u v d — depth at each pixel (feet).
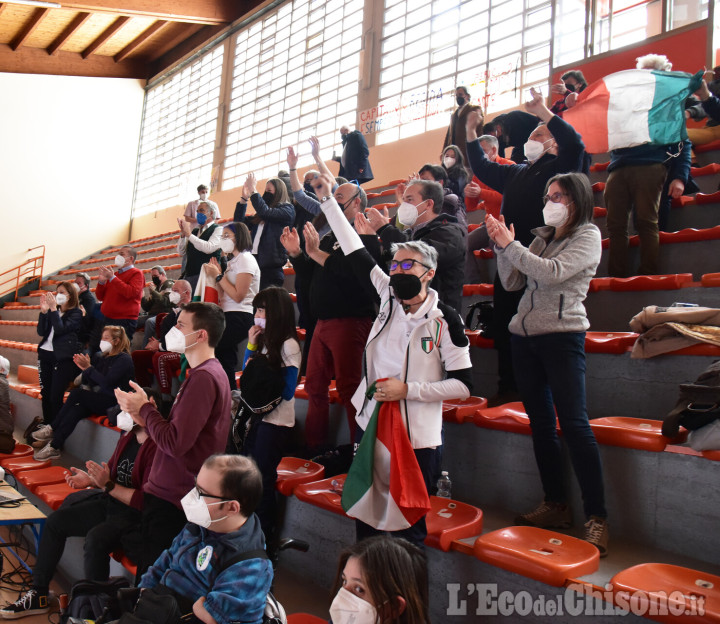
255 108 40.86
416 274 7.23
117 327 16.43
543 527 7.72
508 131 16.26
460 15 28.35
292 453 11.67
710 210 13.38
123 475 10.48
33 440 18.11
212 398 8.93
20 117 45.88
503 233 7.68
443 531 7.18
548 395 7.93
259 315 10.07
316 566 9.05
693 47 17.93
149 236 48.26
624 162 12.26
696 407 7.20
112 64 50.14
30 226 46.06
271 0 41.14
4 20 42.45
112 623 7.07
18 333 35.32
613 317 11.25
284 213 15.71
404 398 6.95
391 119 30.86
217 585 6.70
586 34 20.92
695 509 7.06
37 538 11.69
